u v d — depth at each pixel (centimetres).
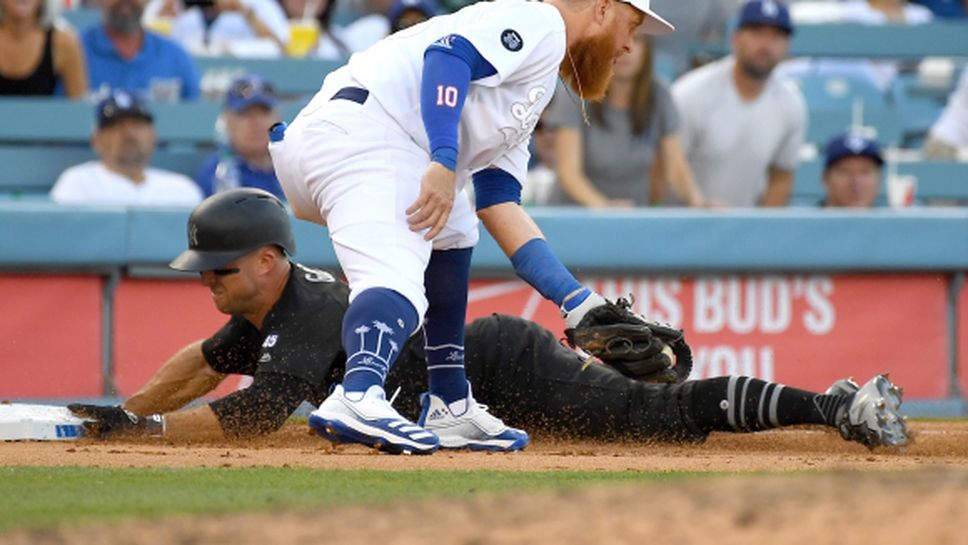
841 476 909
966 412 2706
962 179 3312
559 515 805
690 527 760
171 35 3503
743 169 3011
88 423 1555
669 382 1452
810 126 3444
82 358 2520
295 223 2552
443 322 1470
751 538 728
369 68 1350
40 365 2506
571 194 2823
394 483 1093
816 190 3312
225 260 1588
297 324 1598
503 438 1488
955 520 756
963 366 2728
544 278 1420
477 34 1318
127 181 2792
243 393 1570
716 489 864
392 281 1294
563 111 2817
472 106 1334
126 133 2777
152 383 1748
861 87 3647
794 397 1504
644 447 1573
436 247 1437
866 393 1459
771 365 2684
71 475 1153
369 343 1290
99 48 3108
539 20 1341
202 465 1249
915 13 3966
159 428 1561
